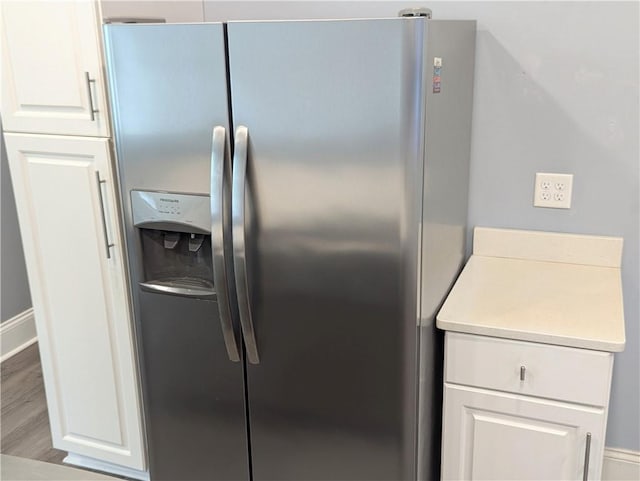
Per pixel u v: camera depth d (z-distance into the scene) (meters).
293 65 1.66
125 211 1.99
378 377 1.82
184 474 2.20
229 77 1.74
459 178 2.12
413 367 1.78
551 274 2.19
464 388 1.91
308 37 1.63
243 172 1.75
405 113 1.59
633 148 2.13
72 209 2.22
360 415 1.87
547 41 2.13
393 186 1.65
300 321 1.85
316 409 1.92
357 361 1.83
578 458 1.84
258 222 1.81
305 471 2.00
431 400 2.02
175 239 2.01
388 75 1.58
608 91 2.12
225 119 1.78
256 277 1.85
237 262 1.81
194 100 1.79
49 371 2.49
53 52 2.07
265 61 1.68
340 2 2.33
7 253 3.54
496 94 2.22
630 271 2.23
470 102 2.20
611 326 1.79
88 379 2.43
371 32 1.57
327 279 1.79
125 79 1.85
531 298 1.99
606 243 2.21
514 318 1.85
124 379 2.36
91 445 2.53
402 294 1.72
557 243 2.27
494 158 2.28
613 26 2.06
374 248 1.71
